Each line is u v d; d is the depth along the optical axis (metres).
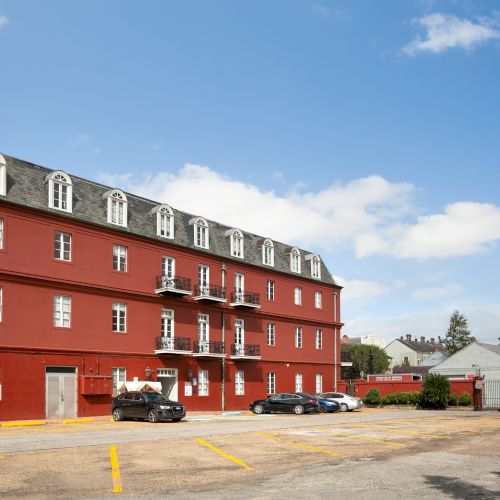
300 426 26.97
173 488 12.10
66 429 24.73
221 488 12.08
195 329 39.06
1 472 13.79
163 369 36.25
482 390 46.50
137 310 35.03
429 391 44.81
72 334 31.17
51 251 30.61
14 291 28.81
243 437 21.73
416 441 21.00
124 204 35.19
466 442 20.75
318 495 11.26
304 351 49.09
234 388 41.66
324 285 52.59
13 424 27.00
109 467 14.62
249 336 43.59
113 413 30.47
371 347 95.75
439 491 11.72
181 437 21.41
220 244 42.56
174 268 37.88
